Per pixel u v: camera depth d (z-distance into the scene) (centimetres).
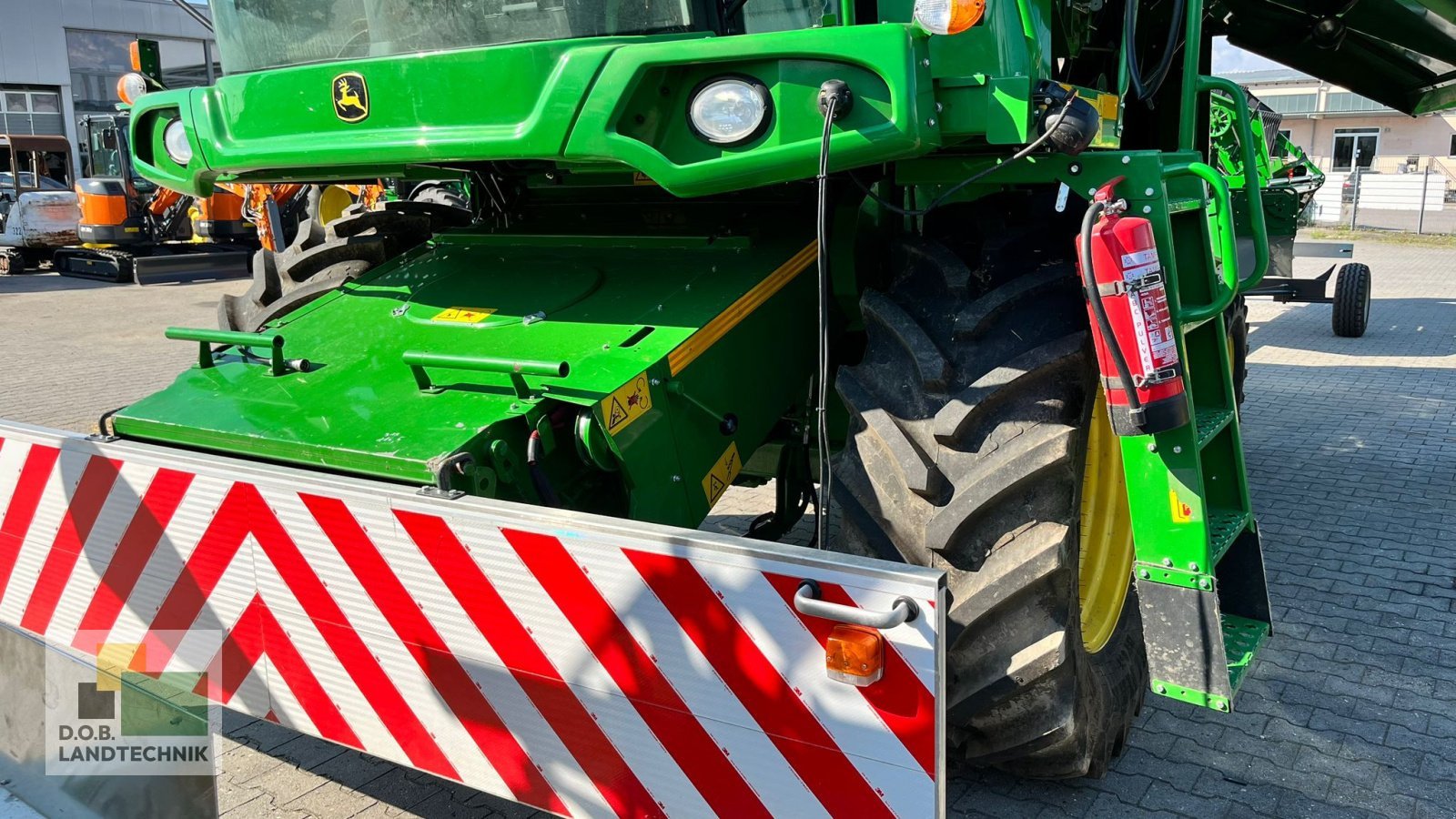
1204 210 278
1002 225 285
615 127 234
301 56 298
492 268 328
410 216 368
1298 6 518
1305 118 3772
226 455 274
